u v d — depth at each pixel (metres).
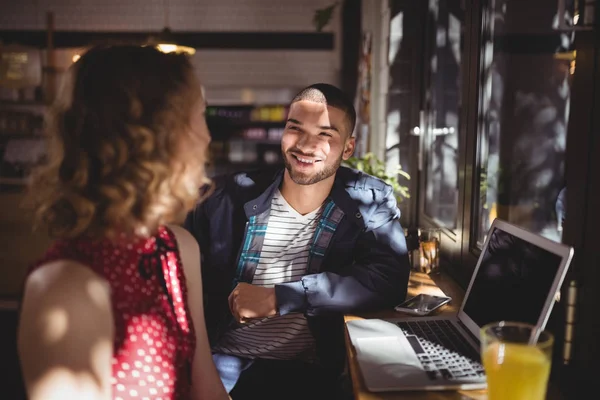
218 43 6.14
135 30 6.04
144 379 0.90
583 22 1.11
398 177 3.21
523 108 2.63
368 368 1.16
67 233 0.85
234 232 1.84
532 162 2.64
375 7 3.51
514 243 1.26
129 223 0.88
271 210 1.81
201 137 0.98
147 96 0.89
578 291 1.17
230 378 1.81
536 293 1.11
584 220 1.16
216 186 1.89
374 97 3.57
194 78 0.96
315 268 1.76
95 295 0.83
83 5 5.96
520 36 2.60
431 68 2.88
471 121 1.91
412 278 2.04
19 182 4.37
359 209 1.76
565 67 2.61
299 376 1.79
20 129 4.72
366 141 3.72
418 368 1.16
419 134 3.00
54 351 0.79
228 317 1.83
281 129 6.40
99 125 0.87
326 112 1.69
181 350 0.99
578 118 1.18
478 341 1.30
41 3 5.93
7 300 4.00
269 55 6.17
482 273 1.40
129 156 0.87
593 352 1.12
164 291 0.97
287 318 1.75
